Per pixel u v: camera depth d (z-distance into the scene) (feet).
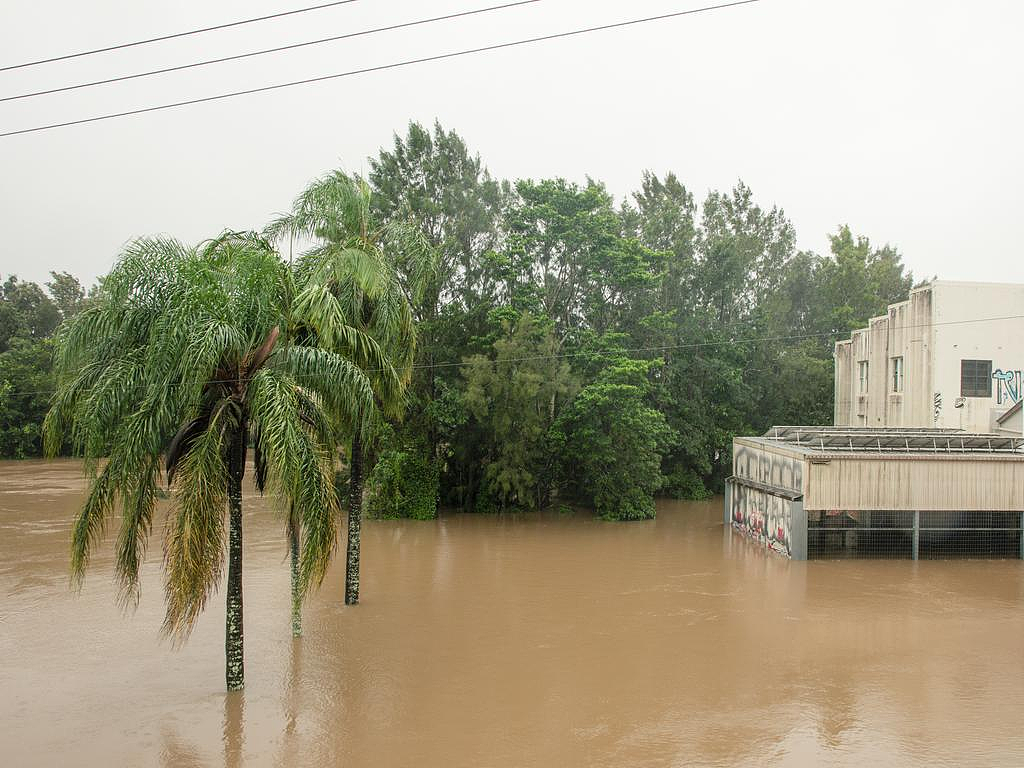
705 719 39.93
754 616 59.06
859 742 37.24
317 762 35.06
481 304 112.27
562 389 104.94
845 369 122.52
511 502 116.37
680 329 132.46
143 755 35.65
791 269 180.75
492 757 35.60
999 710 41.14
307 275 54.85
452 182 119.85
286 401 39.22
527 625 56.65
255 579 70.79
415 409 108.58
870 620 57.93
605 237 119.55
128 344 39.83
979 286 100.07
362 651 50.47
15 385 190.08
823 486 80.23
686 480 132.46
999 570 75.77
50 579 69.82
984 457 81.15
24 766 34.53
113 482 37.70
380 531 99.04
